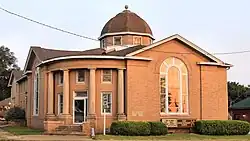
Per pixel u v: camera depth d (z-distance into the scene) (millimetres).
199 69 39250
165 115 37219
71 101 36750
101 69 36250
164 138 31875
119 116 35438
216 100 39625
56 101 38875
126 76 36062
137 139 30516
